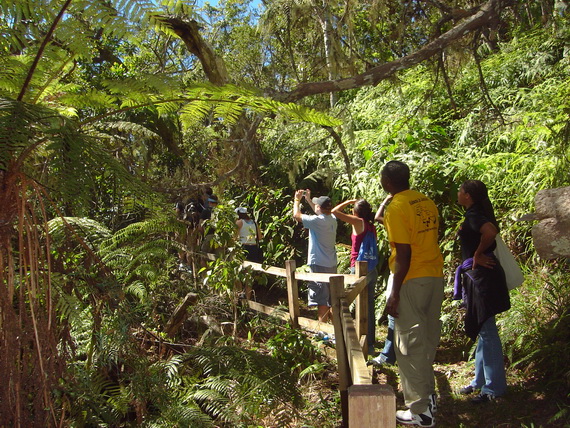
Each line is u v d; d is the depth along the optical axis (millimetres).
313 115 2988
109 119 4621
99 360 3043
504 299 3775
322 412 3809
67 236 2846
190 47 5352
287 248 7523
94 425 2941
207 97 2900
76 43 2721
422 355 3502
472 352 4523
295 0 5938
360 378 1974
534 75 7055
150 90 2963
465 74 7664
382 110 8500
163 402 3010
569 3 6246
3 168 2000
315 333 5156
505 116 6414
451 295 5238
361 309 4348
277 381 3297
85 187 2012
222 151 6879
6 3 2432
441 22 5000
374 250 5129
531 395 3830
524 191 5184
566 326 4066
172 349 3904
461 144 6473
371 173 6590
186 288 5070
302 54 7922
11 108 1986
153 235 4531
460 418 3754
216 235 5422
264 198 7746
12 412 2137
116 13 2611
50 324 2279
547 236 1966
